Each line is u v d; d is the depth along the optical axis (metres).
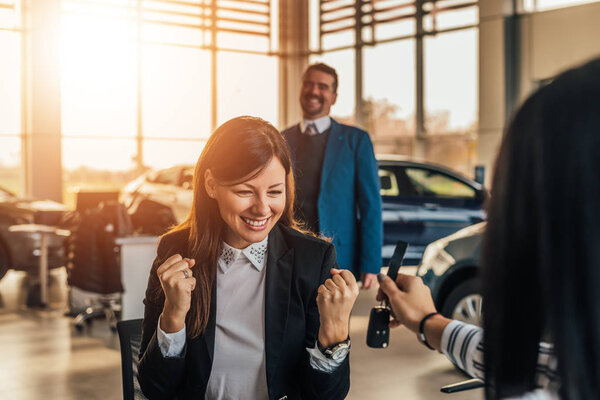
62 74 12.30
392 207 7.23
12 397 3.75
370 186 3.12
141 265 5.36
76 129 12.51
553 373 0.59
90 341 5.00
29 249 6.74
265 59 14.34
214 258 1.47
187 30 13.48
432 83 12.19
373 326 1.04
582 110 0.54
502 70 11.13
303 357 1.47
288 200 1.53
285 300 1.46
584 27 10.27
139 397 1.64
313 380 1.35
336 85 3.20
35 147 12.07
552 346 0.55
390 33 12.83
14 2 11.96
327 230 3.10
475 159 11.61
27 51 12.11
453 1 11.77
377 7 13.00
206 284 1.45
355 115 13.52
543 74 10.82
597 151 0.53
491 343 0.61
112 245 5.21
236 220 1.37
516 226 0.58
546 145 0.56
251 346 1.47
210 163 1.37
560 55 10.58
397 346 4.74
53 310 6.10
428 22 12.17
